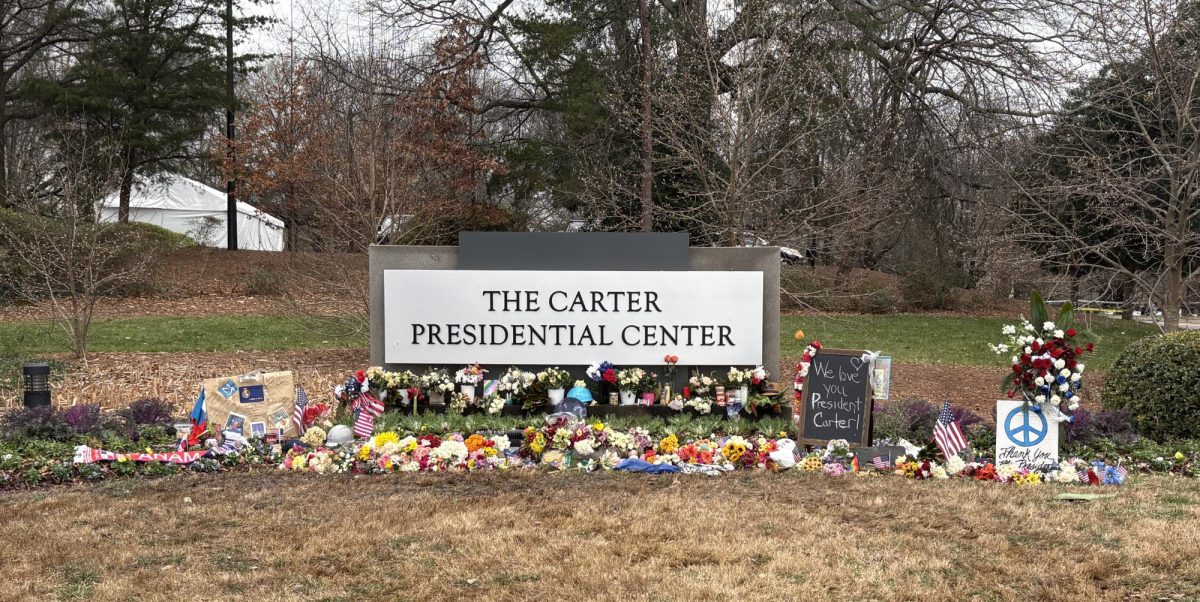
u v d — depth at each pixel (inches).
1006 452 278.2
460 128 871.1
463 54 894.4
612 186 740.0
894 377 560.1
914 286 1052.5
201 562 197.5
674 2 839.7
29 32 1116.5
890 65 940.6
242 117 1115.9
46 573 190.7
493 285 363.6
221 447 294.4
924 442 311.9
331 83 908.6
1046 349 279.1
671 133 618.8
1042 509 235.3
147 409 337.7
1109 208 517.7
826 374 303.1
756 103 556.1
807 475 274.4
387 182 574.9
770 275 368.2
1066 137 560.1
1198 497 249.6
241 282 975.6
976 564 194.1
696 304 362.3
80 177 700.7
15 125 1278.3
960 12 865.5
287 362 554.3
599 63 886.4
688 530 216.8
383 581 185.8
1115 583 184.1
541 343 364.2
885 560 196.5
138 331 690.2
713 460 283.9
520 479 269.4
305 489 258.1
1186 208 485.4
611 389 359.3
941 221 1043.9
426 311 363.9
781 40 633.0
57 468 275.7
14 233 757.3
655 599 175.2
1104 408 358.3
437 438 294.4
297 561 197.6
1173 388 329.1
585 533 215.8
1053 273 741.3
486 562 196.1
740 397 350.6
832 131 697.6
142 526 223.1
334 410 373.4
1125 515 230.2
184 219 1398.9
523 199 984.3
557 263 364.5
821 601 174.4
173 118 1103.0
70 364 522.6
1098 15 633.0
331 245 590.9
